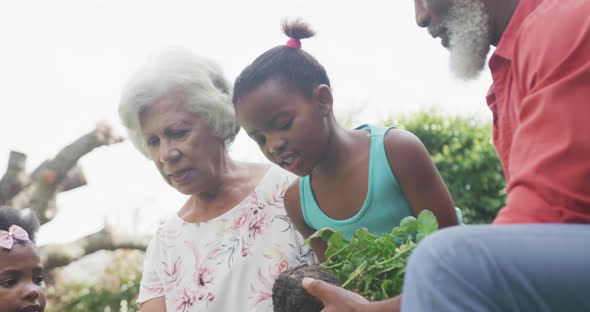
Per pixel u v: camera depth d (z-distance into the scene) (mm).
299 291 1999
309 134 2396
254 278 2783
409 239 2062
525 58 1633
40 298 2984
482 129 7113
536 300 1403
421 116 7305
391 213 2418
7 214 3195
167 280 2930
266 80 2410
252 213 2867
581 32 1535
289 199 2652
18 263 2936
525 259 1408
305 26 2523
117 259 8758
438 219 2416
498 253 1419
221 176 2930
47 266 7746
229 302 2789
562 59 1537
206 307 2795
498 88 1845
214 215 2926
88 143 8039
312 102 2434
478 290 1409
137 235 8227
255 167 3033
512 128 1810
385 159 2416
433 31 2027
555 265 1396
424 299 1425
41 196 7703
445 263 1429
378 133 2477
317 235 2227
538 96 1545
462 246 1437
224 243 2859
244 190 2930
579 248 1401
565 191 1467
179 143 2764
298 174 2457
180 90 2752
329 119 2492
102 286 8547
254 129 2441
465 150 6938
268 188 2898
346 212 2492
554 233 1426
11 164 7723
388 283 2020
